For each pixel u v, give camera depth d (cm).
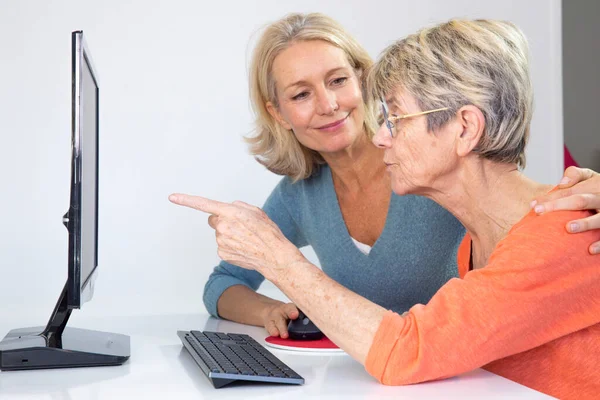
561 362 126
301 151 213
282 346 159
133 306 248
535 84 421
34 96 361
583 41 421
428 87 131
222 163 384
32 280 365
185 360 143
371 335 123
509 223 134
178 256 381
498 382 122
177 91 378
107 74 370
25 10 359
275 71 197
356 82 197
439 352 118
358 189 207
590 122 421
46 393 117
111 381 125
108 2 368
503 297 118
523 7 418
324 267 219
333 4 396
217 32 380
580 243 118
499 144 131
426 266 200
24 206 363
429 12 408
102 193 372
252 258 137
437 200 141
